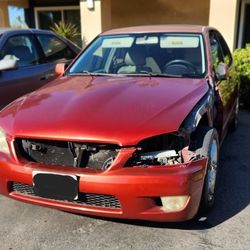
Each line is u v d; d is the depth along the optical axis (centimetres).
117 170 283
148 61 435
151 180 279
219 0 945
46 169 296
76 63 467
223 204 369
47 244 310
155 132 287
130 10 1389
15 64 518
